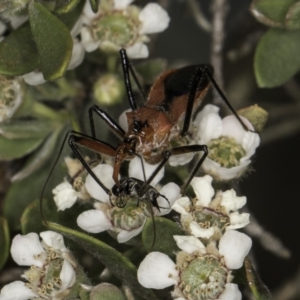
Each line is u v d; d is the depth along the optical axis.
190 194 0.27
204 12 0.33
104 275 0.26
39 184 0.28
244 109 0.27
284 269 0.31
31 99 0.28
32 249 0.26
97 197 0.26
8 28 0.27
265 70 0.28
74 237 0.25
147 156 0.27
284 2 0.27
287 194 0.32
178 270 0.25
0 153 0.28
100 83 0.28
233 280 0.26
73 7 0.26
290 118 0.31
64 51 0.26
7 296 0.26
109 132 0.28
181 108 0.27
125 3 0.28
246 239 0.25
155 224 0.25
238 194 0.29
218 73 0.29
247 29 0.31
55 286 0.26
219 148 0.27
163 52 0.32
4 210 0.28
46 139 0.28
